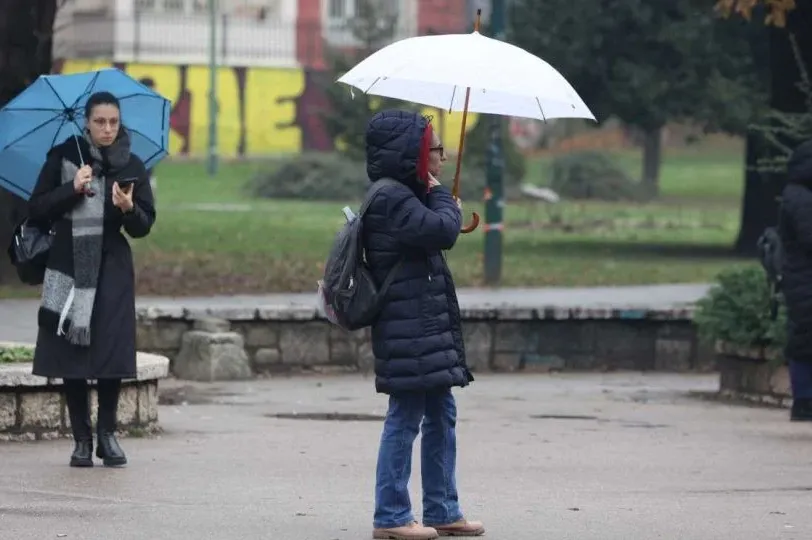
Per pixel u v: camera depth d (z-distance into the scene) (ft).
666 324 166.20
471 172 419.95
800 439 110.01
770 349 133.69
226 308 154.20
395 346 69.26
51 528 72.18
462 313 161.17
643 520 76.43
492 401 135.33
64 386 95.45
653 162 489.67
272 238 286.87
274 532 72.08
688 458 99.76
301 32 586.86
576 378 157.48
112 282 88.99
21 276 90.38
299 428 113.50
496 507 80.02
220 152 566.36
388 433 70.54
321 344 157.48
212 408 126.93
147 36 564.30
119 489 83.46
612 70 278.67
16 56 192.95
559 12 279.08
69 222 88.53
